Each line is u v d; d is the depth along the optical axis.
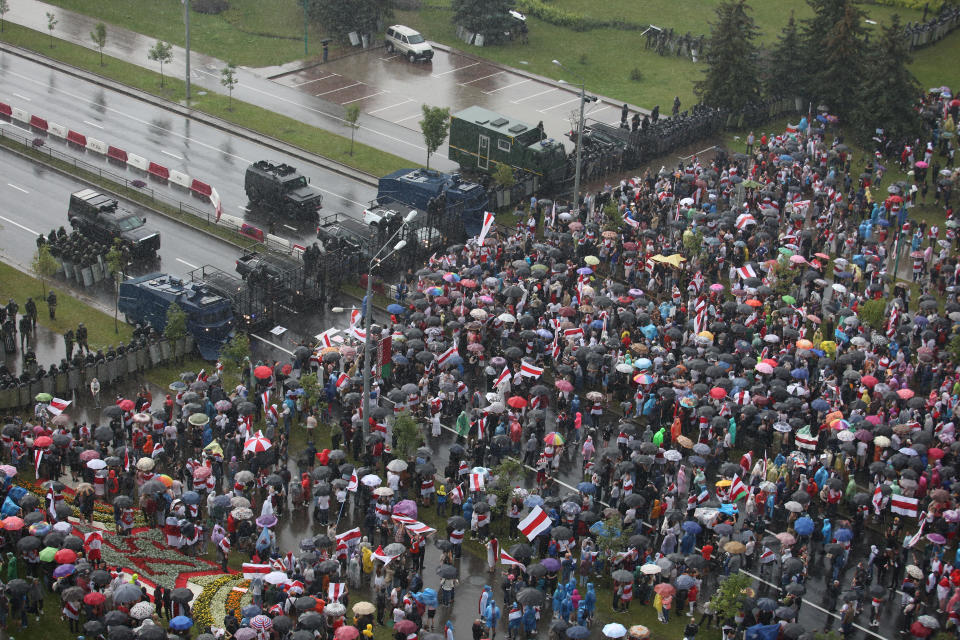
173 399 185.88
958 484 167.12
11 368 191.62
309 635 129.88
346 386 186.88
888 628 150.75
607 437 184.88
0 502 153.88
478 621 140.50
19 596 136.25
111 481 161.38
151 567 149.12
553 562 148.12
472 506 161.00
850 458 174.12
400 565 151.12
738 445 184.75
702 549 156.75
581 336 197.12
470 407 191.12
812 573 159.75
